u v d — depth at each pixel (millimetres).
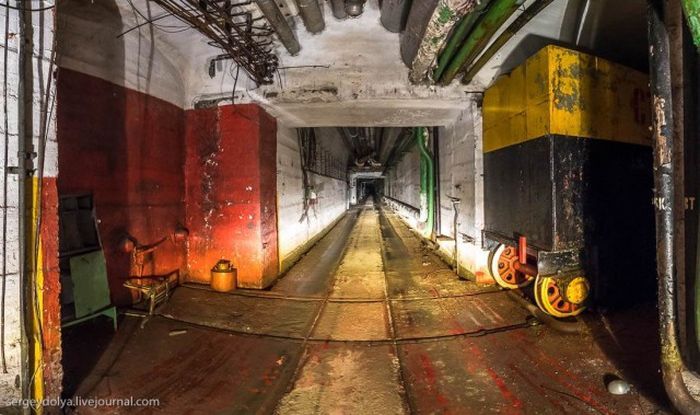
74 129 3316
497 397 2338
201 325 3553
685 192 1942
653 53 2006
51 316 2076
